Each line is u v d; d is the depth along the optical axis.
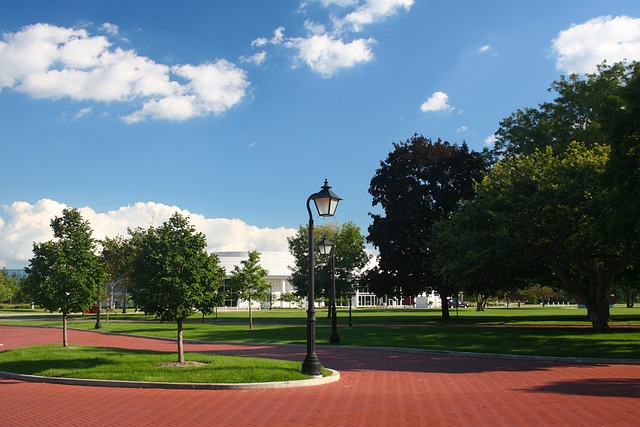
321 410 10.67
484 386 13.82
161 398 12.14
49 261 22.19
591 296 31.47
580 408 10.71
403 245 46.41
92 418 10.09
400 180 47.31
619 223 21.11
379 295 48.94
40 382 14.70
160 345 27.89
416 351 23.30
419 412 10.45
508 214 29.42
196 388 13.35
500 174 32.16
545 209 28.44
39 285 21.95
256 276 38.78
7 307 109.50
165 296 15.96
